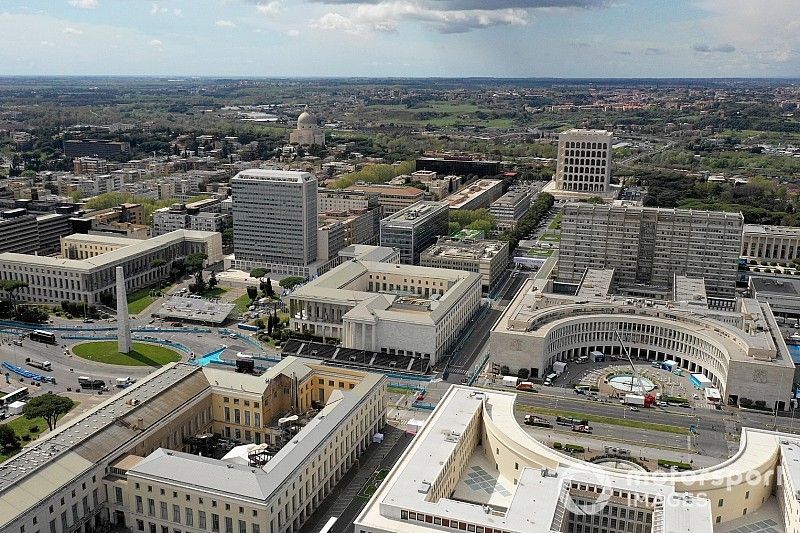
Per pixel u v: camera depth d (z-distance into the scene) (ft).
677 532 651.25
